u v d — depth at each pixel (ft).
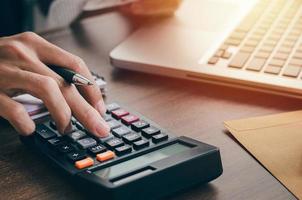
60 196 1.50
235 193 1.49
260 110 1.98
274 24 2.59
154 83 2.27
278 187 1.50
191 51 2.36
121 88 2.22
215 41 2.45
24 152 1.76
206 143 1.70
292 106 2.00
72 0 3.09
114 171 1.48
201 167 1.50
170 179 1.45
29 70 1.90
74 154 1.58
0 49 1.97
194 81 2.26
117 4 3.25
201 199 1.47
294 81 2.05
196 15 2.84
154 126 1.73
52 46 2.04
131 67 2.34
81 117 1.73
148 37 2.56
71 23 3.05
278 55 2.25
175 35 2.57
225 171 1.60
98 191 1.41
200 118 1.94
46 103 1.75
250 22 2.63
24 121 1.74
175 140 1.64
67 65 2.00
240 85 2.12
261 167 1.61
